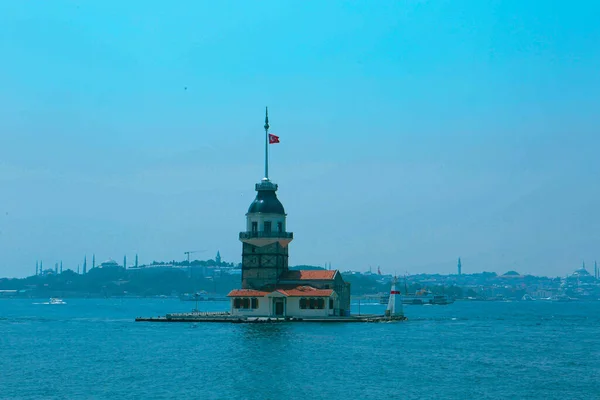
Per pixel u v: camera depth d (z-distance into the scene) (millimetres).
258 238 199750
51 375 103812
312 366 110000
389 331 169375
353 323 191625
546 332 184125
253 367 108938
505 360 119812
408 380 99188
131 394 89875
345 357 119625
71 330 182250
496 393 91188
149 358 119500
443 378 101125
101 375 103375
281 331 163500
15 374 105000
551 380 100438
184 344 138250
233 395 89000
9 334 172375
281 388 93062
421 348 134625
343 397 88000
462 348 136750
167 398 87438
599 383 98312
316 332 161125
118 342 145500
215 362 114062
